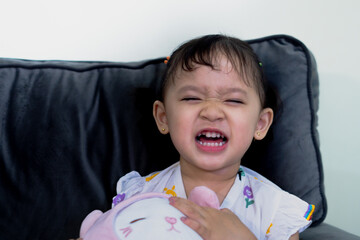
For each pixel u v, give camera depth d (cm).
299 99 80
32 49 102
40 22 101
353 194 117
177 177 77
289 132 79
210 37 76
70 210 76
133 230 49
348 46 111
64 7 101
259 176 79
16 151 77
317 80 87
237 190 75
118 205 57
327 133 113
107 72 84
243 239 54
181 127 70
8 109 77
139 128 82
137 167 81
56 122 78
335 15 110
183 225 51
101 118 81
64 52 103
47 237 75
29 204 76
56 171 77
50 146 77
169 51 107
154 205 55
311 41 111
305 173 78
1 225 75
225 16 107
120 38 105
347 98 113
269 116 79
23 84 79
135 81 83
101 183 79
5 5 98
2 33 99
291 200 71
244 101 71
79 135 79
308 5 109
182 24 106
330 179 115
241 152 71
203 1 106
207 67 69
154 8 105
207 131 70
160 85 81
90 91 82
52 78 81
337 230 75
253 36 110
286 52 83
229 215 59
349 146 114
